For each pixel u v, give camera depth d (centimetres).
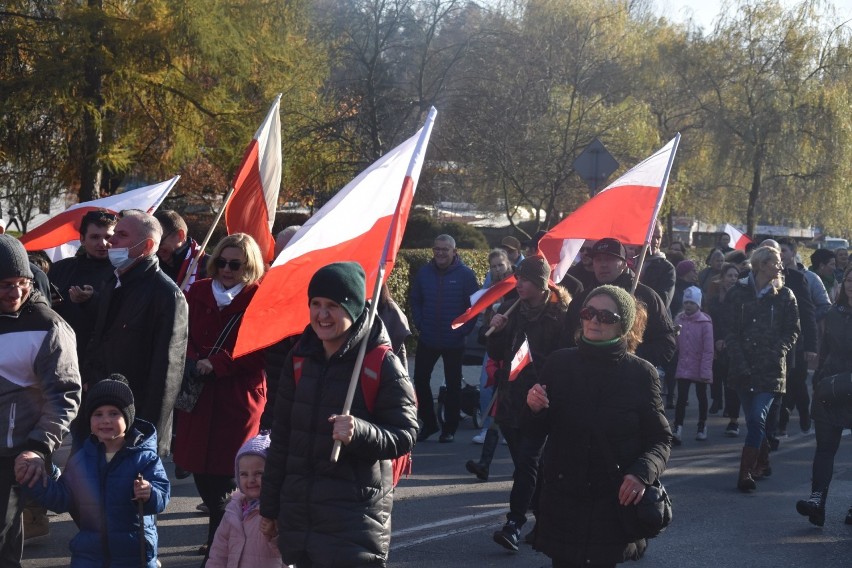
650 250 1059
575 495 412
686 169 3378
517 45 2366
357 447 364
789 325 805
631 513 404
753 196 3238
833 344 738
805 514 702
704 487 838
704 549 649
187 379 543
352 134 2248
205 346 559
